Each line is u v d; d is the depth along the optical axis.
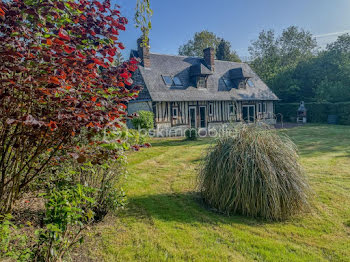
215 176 4.12
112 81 2.62
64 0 2.39
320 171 6.27
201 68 17.36
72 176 3.45
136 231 3.35
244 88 19.88
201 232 3.36
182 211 4.04
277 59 31.91
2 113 2.00
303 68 25.67
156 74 16.62
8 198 2.55
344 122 19.81
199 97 16.83
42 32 2.18
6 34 1.92
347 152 8.74
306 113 22.36
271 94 21.33
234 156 3.97
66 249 2.38
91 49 2.51
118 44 2.64
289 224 3.60
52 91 1.98
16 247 2.40
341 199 4.42
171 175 6.27
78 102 2.12
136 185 5.39
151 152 9.59
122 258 2.74
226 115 18.50
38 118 1.95
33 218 3.29
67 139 2.28
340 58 23.81
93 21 2.47
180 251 2.90
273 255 2.83
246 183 3.80
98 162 2.48
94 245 2.97
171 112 16.00
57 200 2.23
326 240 3.15
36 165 2.95
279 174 3.84
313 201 4.34
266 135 4.25
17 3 1.98
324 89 22.70
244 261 2.72
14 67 1.75
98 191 3.62
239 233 3.33
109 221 3.62
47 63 1.96
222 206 4.00
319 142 11.12
